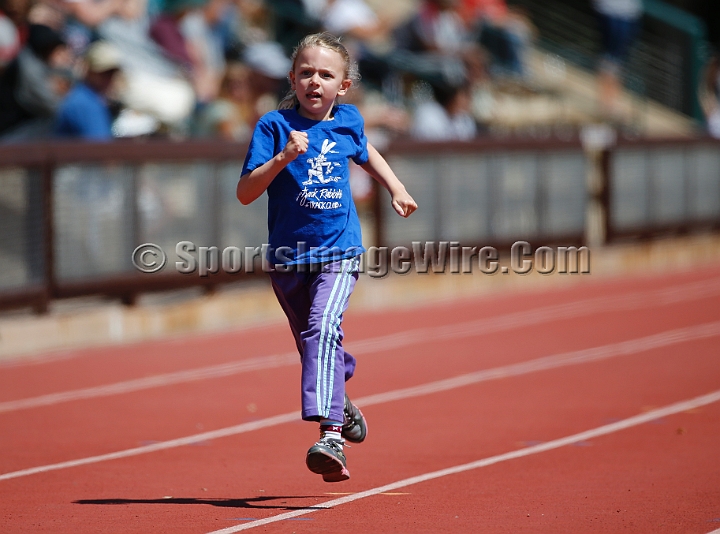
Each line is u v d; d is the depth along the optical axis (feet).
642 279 188.44
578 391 98.02
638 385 100.58
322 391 57.41
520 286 175.52
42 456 74.90
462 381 103.60
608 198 190.49
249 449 77.00
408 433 81.76
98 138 136.87
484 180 168.86
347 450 76.28
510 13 259.80
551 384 101.65
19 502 62.08
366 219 154.71
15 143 118.32
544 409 90.33
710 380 102.68
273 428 84.07
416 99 194.70
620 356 117.39
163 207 132.16
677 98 271.69
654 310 152.66
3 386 101.86
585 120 247.91
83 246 124.98
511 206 173.58
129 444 78.64
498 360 115.14
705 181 214.07
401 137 160.15
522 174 175.01
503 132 219.00
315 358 57.62
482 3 235.61
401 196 59.98
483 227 169.27
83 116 135.54
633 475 67.82
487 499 62.08
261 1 200.34
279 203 59.52
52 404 93.76
